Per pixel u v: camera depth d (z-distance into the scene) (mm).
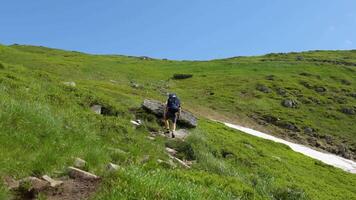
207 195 13648
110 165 14031
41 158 13180
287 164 35750
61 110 20953
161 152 20938
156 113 30484
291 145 66250
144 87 84625
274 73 118938
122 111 27875
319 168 42844
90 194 11414
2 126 14094
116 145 19203
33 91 23656
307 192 26953
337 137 80812
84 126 18562
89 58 129000
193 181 15828
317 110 93188
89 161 14406
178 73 113812
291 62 139250
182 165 20734
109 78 87562
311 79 114750
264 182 24109
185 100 83562
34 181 11789
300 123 82750
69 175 12727
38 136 14742
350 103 100125
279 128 80125
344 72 128375
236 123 75812
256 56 173875
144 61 143000
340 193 32812
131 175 11539
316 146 75188
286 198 23531
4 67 32906
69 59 106562
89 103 26984
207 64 134875
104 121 22125
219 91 95188
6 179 11633
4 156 12461
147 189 11055
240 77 110500
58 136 15398
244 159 28844
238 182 18766
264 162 31703
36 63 81500
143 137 22266
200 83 102438
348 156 73625
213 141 30188
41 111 16531
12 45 150125
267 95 97062
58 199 11195
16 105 15734
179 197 11391
